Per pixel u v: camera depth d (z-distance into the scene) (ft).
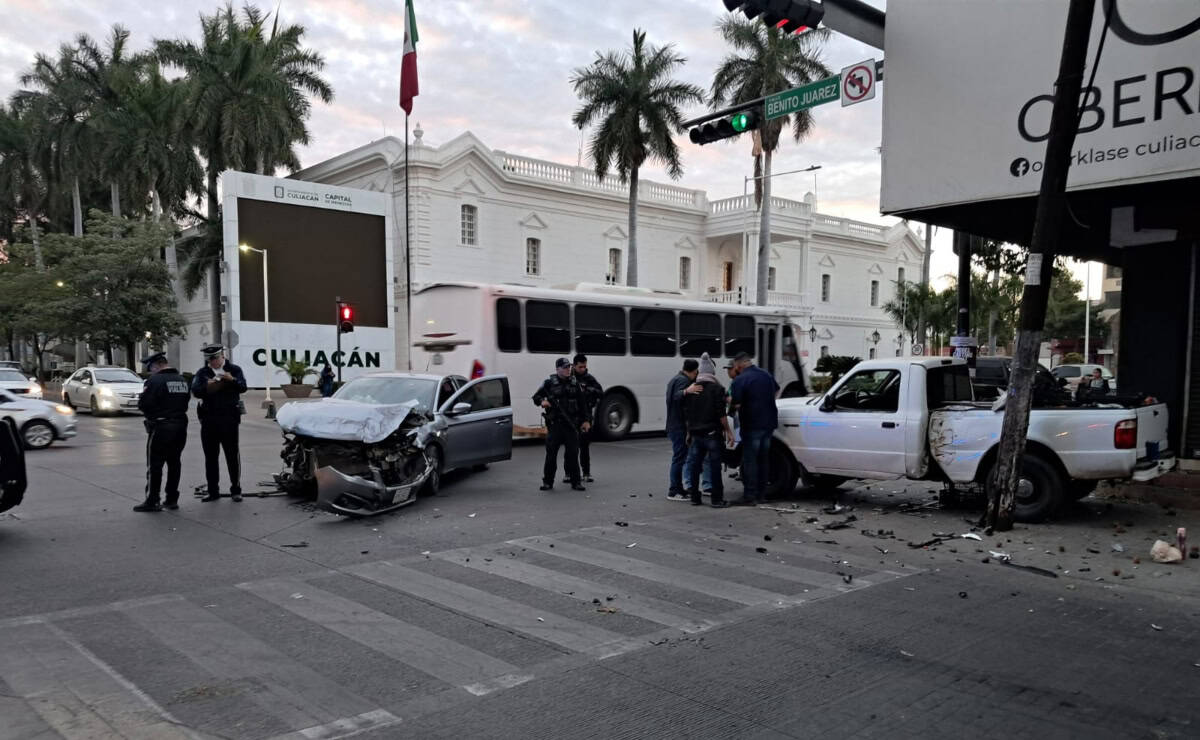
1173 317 37.17
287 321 123.24
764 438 33.50
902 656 16.38
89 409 85.40
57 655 15.84
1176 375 37.24
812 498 35.17
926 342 167.43
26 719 13.01
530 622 18.28
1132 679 15.26
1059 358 212.84
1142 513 31.04
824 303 172.35
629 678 15.08
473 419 39.78
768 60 115.65
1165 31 27.40
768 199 120.06
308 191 123.95
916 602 20.20
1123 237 37.45
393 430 31.19
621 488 37.68
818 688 14.70
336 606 19.27
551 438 36.76
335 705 13.73
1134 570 23.21
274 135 132.46
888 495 36.01
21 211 193.98
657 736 12.73
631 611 19.19
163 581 21.25
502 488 37.40
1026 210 35.12
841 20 33.14
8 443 26.61
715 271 161.99
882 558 24.68
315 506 31.83
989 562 24.26
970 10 31.83
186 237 144.87
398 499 31.65
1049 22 29.86
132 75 155.33
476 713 13.50
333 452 31.48
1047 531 27.99
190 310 170.40
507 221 133.49
